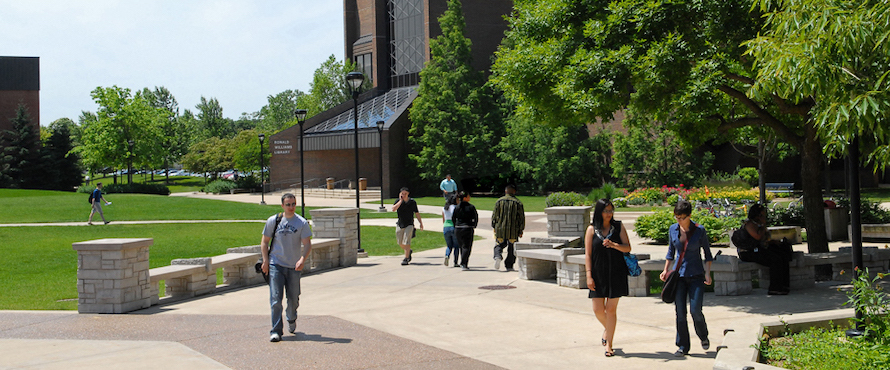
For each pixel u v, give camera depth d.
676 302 6.90
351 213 15.76
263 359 6.77
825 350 5.81
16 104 77.25
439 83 49.72
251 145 71.44
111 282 9.70
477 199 43.78
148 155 70.88
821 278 11.59
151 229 25.61
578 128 46.28
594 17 12.75
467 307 9.70
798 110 11.44
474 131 49.03
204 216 31.89
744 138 24.33
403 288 11.70
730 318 8.51
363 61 68.94
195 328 8.46
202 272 11.48
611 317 6.85
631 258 6.91
